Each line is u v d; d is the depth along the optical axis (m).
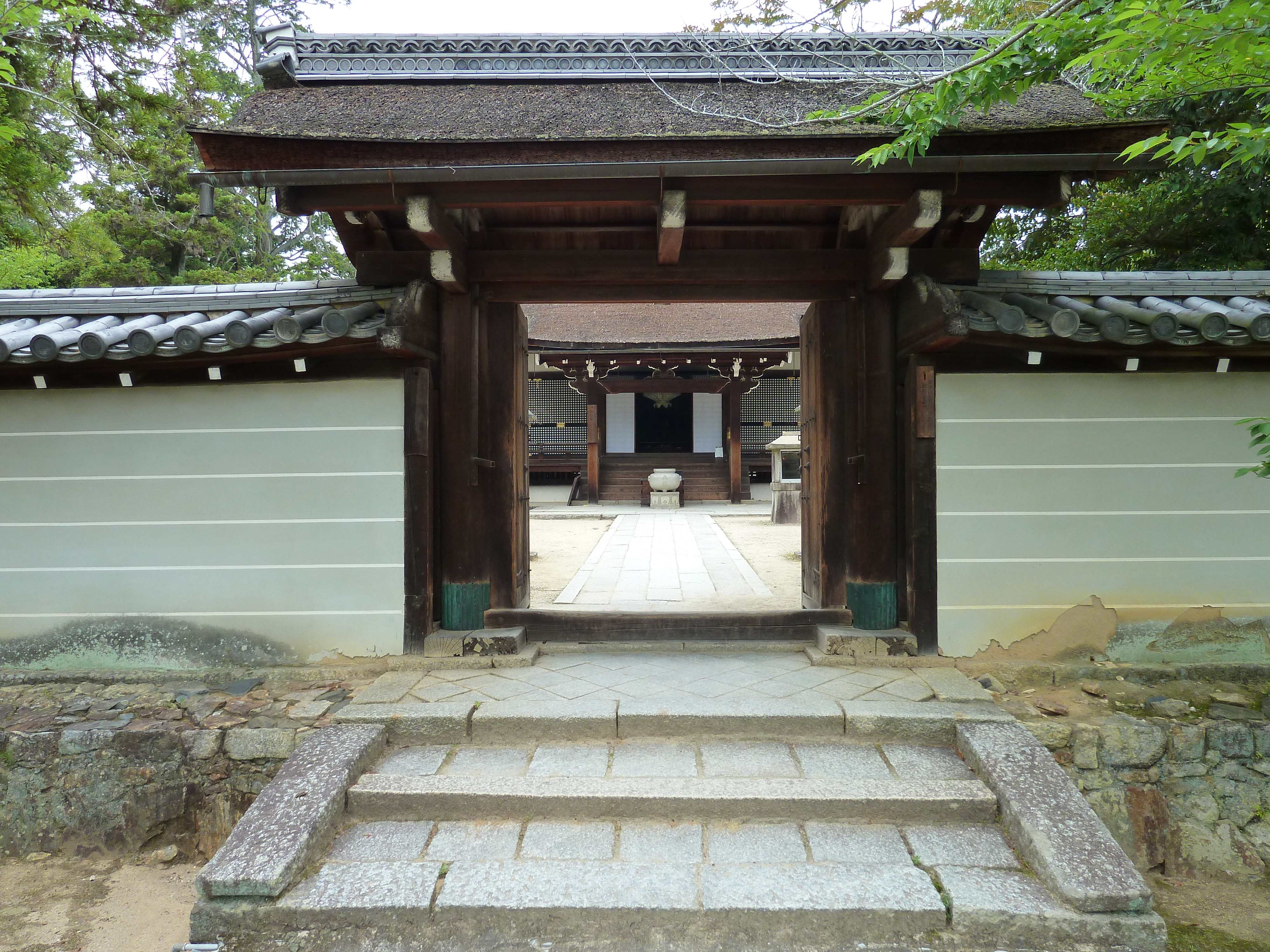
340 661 4.12
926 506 4.08
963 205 3.96
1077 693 3.79
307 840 2.64
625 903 2.43
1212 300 4.25
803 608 5.28
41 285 10.51
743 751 3.27
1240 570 4.04
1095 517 4.08
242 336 3.54
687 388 17.44
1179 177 6.96
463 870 2.60
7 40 6.76
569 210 4.37
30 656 4.13
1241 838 3.44
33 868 3.50
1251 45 2.68
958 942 2.37
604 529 12.66
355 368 4.09
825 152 3.58
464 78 4.39
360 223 4.22
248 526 4.12
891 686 3.74
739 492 17.64
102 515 4.13
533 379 19.50
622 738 3.38
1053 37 2.91
